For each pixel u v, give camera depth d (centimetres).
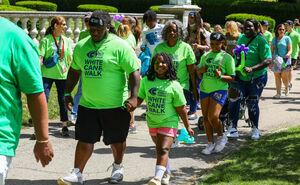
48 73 660
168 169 486
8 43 279
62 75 664
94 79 444
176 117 464
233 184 468
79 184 466
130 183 489
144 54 795
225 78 580
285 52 1079
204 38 790
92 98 450
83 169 490
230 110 680
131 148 629
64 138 666
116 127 458
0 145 279
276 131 738
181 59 629
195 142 674
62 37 674
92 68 443
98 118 457
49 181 488
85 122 455
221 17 2745
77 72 481
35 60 288
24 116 770
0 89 279
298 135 680
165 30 622
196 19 768
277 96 1072
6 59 278
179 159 586
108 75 443
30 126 723
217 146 609
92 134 454
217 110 589
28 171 517
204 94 597
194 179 507
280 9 2586
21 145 616
